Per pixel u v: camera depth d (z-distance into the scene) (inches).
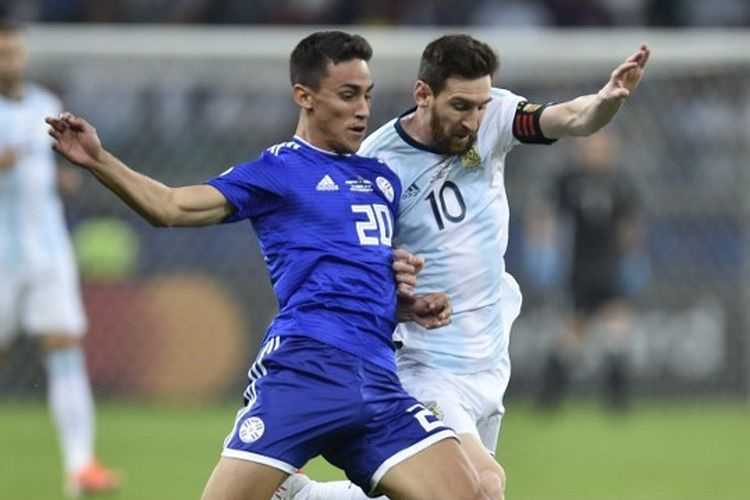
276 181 832.3
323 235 836.0
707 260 2160.4
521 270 2143.2
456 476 811.4
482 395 895.1
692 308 2165.4
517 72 2111.2
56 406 1417.3
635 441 1820.9
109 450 1675.7
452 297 889.5
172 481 1455.5
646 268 2158.0
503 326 910.4
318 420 813.9
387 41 2021.4
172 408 2079.2
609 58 2043.6
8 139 1457.9
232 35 2042.3
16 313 1476.4
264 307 2082.9
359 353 825.5
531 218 2103.8
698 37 2176.4
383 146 888.3
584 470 1578.5
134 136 2124.8
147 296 2079.2
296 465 818.2
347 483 910.4
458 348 890.1
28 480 1481.3
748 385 2172.7
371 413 820.0
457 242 886.4
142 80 2121.1
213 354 2085.4
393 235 893.2
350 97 840.9
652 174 2171.5
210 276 2079.2
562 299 2114.9
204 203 807.1
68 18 2541.8
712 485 1481.3
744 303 2156.7
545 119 869.2
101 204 2071.9
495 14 2613.2
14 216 1465.3
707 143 2170.3
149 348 2080.5
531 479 1515.7
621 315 2030.0
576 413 2114.9
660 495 1414.9
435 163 882.1
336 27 2471.7
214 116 2128.4
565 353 2033.7
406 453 816.3
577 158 2054.6
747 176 2158.0
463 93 850.1
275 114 2130.9
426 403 877.2
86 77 2114.9
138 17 2554.1
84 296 2073.1
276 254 840.3
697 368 2174.0
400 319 860.6
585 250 2012.8
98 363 2075.5
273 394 818.2
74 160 762.8
